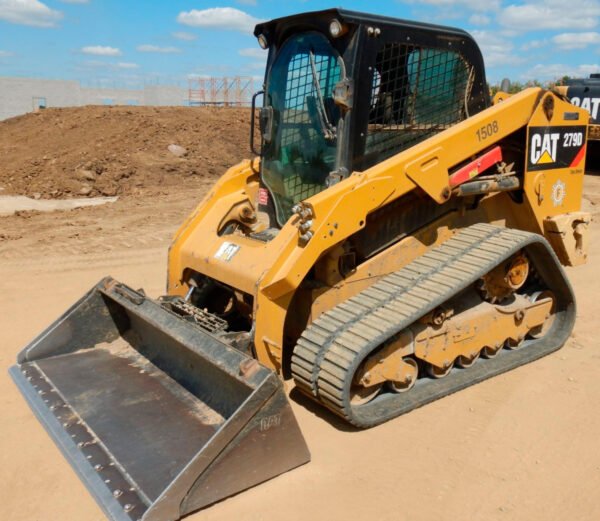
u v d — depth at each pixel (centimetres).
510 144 470
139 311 412
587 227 518
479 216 481
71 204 1153
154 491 301
